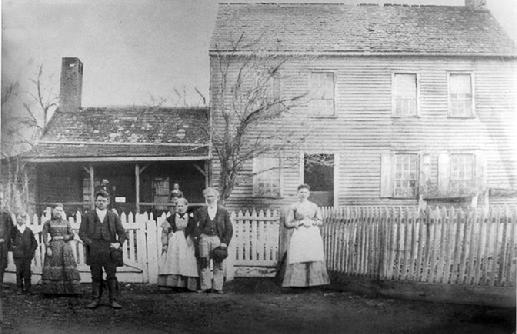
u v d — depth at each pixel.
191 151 9.96
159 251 9.56
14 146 11.14
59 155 11.16
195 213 8.87
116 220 8.42
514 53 9.84
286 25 9.66
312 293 8.70
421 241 8.39
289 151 9.42
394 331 7.36
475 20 10.32
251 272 9.12
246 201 9.30
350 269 8.80
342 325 7.43
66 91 10.67
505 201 9.22
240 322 7.52
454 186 9.51
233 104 9.40
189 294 8.79
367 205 9.48
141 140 10.86
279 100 9.43
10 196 11.11
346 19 10.06
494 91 9.84
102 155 10.85
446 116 9.70
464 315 7.84
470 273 8.14
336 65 9.60
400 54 9.75
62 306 8.45
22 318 7.82
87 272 9.73
